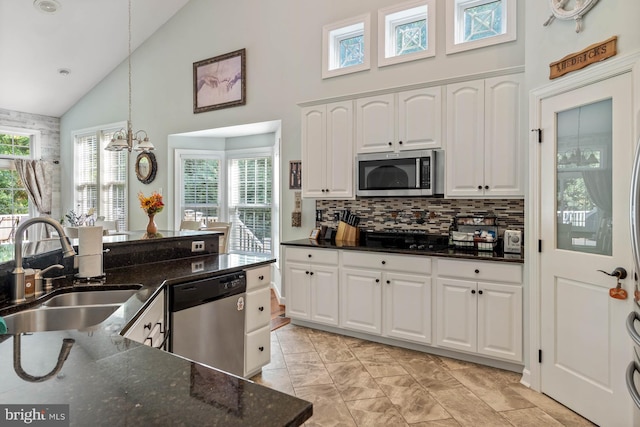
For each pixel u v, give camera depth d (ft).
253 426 2.19
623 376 6.57
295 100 14.89
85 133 22.59
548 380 8.15
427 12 12.21
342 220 13.38
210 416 2.28
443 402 7.97
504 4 11.30
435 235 12.01
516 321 9.04
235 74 16.48
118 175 21.39
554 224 7.99
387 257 10.81
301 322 12.85
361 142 12.08
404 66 12.64
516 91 9.77
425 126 11.01
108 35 18.49
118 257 8.28
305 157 13.19
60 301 6.15
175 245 9.49
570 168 7.63
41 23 16.65
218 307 7.88
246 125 16.42
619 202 6.57
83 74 20.62
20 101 21.26
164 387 2.66
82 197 23.16
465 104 10.42
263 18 15.75
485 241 10.68
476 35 11.76
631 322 5.47
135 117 20.22
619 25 6.46
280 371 9.40
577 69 7.25
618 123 6.55
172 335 6.94
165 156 19.22
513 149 9.82
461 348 9.77
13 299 5.50
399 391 8.42
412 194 11.08
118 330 4.10
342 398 8.13
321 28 14.24
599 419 6.98
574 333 7.52
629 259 6.43
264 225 19.03
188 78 18.22
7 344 3.56
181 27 18.42
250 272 8.78
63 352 3.36
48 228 22.70
